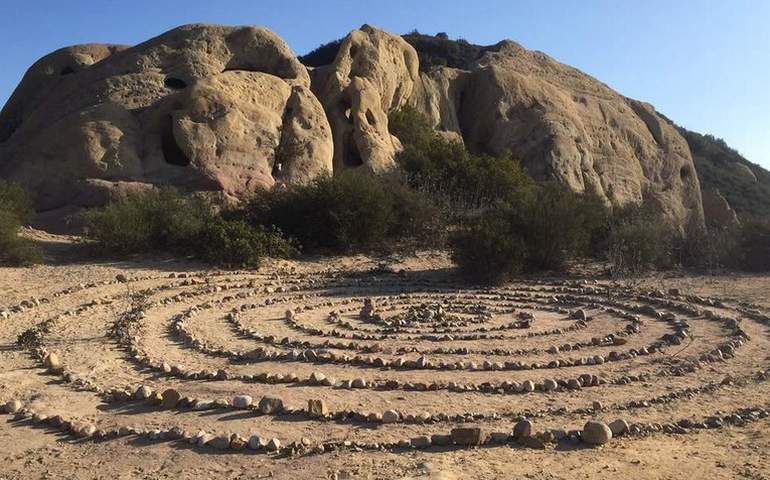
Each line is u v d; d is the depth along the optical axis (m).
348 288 17.06
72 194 22.27
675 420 7.35
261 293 15.95
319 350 10.66
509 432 6.89
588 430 6.63
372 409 7.73
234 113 24.66
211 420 7.30
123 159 22.86
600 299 15.73
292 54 29.66
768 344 11.08
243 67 28.72
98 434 6.85
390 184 23.62
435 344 11.20
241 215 21.91
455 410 7.70
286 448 6.43
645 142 45.16
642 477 5.83
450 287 17.52
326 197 21.62
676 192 44.84
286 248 20.47
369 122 30.48
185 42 27.72
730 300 15.63
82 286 15.45
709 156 61.53
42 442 6.75
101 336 11.26
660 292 16.30
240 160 24.03
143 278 16.78
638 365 9.84
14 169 23.42
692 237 21.84
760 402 8.01
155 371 9.31
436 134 35.03
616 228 22.05
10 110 29.67
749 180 58.28
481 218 20.69
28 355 10.06
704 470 5.98
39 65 29.80
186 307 14.03
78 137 22.92
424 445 6.52
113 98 25.44
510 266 18.00
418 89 38.34
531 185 29.30
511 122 38.53
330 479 5.80
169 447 6.57
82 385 8.53
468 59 50.38
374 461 6.16
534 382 8.90
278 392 8.36
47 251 19.19
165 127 24.56
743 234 21.55
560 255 20.20
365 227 21.75
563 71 47.66
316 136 26.89
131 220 19.44
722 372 9.41
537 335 11.86
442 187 27.30
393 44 36.06
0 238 17.19
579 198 24.08
